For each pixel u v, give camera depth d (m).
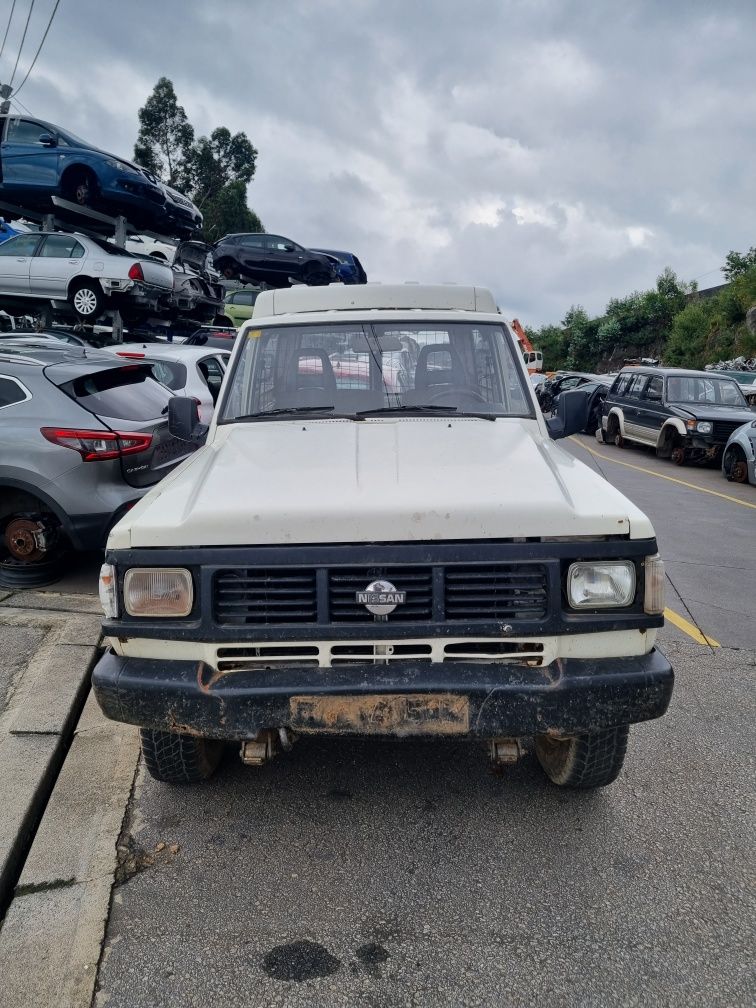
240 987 2.31
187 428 4.14
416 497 2.73
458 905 2.64
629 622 2.66
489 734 2.60
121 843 2.98
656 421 15.49
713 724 4.01
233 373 3.98
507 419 3.75
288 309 4.39
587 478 3.07
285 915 2.60
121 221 14.02
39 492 5.39
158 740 3.08
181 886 2.74
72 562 6.52
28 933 2.52
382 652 2.66
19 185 13.19
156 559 2.65
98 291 12.61
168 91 45.03
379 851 2.93
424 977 2.34
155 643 2.70
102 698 2.68
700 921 2.58
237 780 3.40
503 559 2.62
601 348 49.25
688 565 7.15
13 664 4.45
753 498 11.09
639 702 2.63
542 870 2.83
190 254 15.46
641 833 3.06
